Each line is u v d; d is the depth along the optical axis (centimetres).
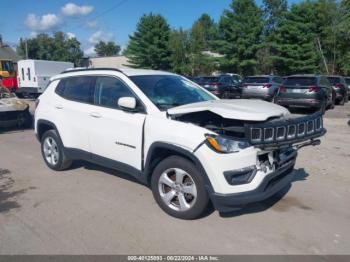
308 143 402
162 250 327
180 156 381
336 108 1576
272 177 370
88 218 394
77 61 6906
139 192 475
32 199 451
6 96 1040
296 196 461
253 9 4116
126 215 401
